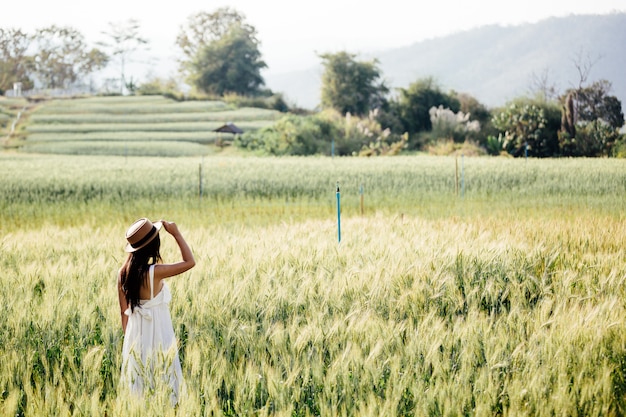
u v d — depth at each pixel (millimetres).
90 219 19625
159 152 61250
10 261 9859
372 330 5875
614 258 9445
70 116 82250
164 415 4488
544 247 10117
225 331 6094
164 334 5320
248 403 4773
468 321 5996
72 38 138875
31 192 25625
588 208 20234
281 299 6902
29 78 137000
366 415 4426
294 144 57000
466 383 4953
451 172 30203
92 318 6355
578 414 4664
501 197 23750
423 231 11359
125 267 5258
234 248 9859
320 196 24422
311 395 5125
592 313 6012
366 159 43062
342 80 75875
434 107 69312
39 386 4898
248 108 90312
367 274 7844
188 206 22500
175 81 118062
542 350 5477
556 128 58469
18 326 6098
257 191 25953
